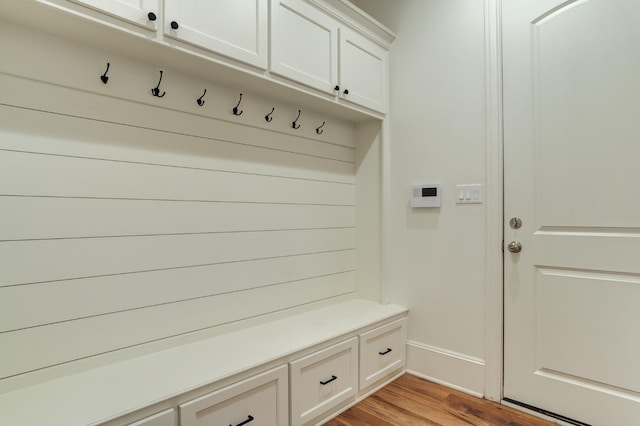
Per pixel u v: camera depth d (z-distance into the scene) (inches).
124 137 57.1
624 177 63.6
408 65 92.6
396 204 94.3
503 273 77.0
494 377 77.4
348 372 73.7
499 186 77.3
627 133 63.2
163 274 61.4
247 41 62.2
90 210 53.7
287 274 82.0
